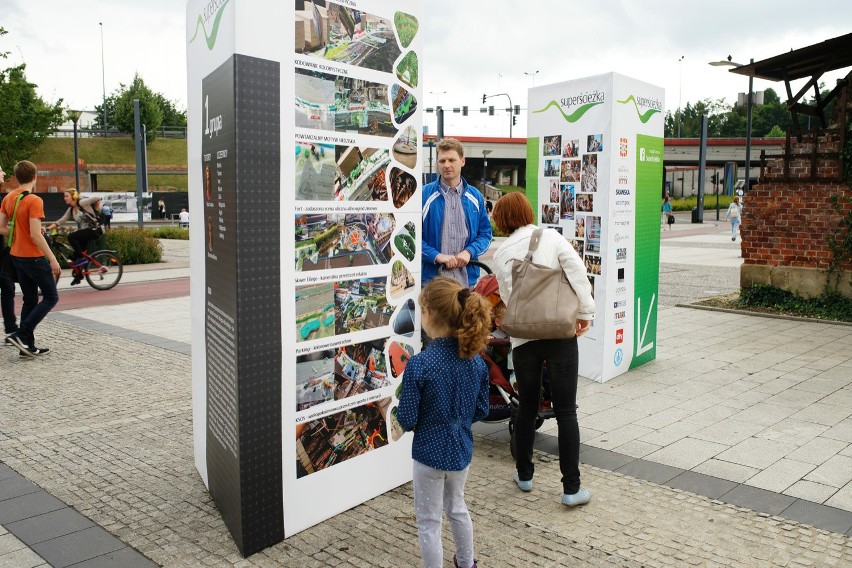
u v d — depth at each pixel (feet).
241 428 11.11
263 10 10.82
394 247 13.52
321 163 11.94
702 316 33.63
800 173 33.35
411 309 14.02
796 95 34.12
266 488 11.53
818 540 11.71
